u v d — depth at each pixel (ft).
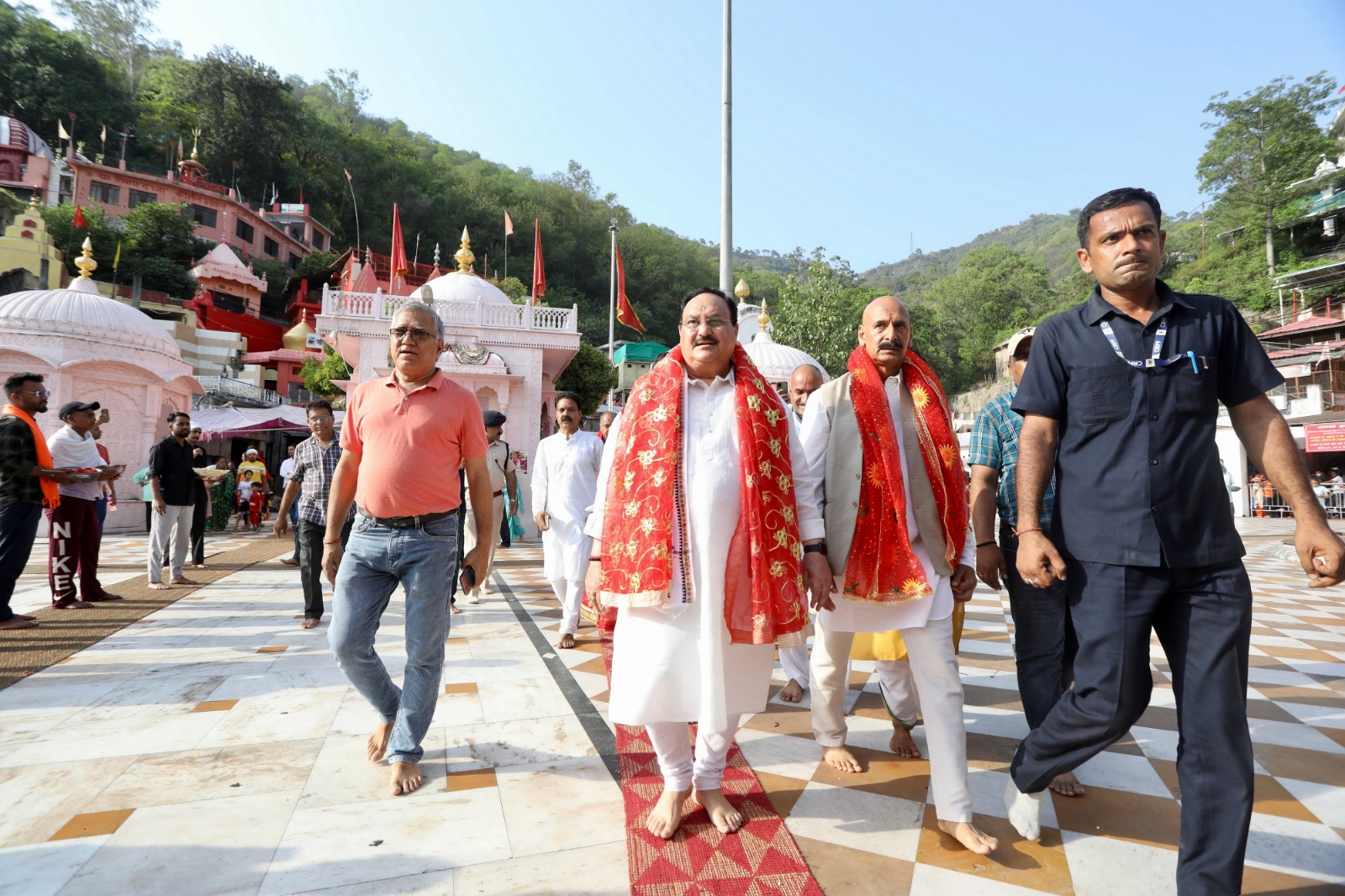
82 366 36.52
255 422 59.72
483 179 191.62
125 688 11.18
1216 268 123.34
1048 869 6.24
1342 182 107.76
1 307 36.22
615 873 6.09
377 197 177.27
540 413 45.80
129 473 38.78
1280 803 7.70
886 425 7.53
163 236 107.65
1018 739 9.58
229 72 157.17
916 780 8.13
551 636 15.25
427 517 8.03
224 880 5.92
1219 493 5.46
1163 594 5.49
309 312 125.70
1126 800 7.70
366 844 6.55
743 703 6.87
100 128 139.74
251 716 9.95
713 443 6.93
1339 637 16.66
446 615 8.21
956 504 7.48
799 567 6.83
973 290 180.55
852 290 114.11
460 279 52.01
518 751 8.79
